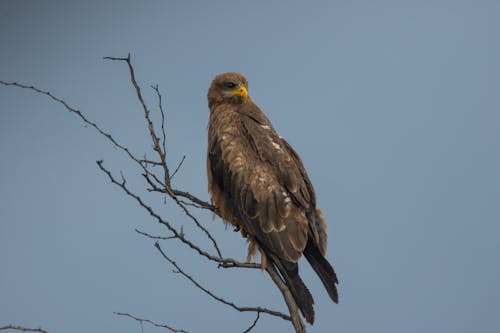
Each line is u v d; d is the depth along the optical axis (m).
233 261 10.27
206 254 9.81
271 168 11.92
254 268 10.80
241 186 11.88
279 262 10.97
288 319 9.85
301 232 11.26
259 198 11.62
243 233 12.23
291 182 11.72
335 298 10.80
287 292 10.45
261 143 12.28
